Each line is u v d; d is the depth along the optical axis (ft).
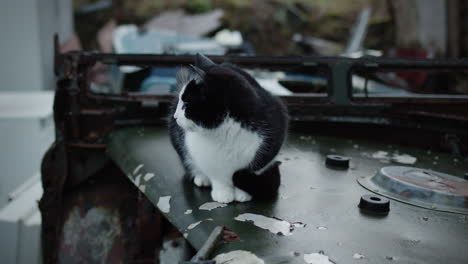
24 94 10.03
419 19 16.19
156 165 4.39
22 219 5.98
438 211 3.75
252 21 25.90
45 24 12.79
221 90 3.60
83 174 5.03
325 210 3.73
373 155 5.00
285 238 3.32
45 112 8.28
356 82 10.28
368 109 5.52
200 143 3.77
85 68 5.15
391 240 3.34
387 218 3.63
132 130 5.33
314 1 27.68
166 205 3.81
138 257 4.58
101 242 4.77
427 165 4.76
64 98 4.96
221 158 3.75
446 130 5.28
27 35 11.80
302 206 3.79
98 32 23.90
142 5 26.27
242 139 3.67
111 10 25.55
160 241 4.59
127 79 10.42
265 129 3.71
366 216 3.66
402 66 5.31
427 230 3.48
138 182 4.22
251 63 5.25
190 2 26.71
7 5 11.63
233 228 3.43
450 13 15.62
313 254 3.13
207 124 3.62
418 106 5.50
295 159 4.81
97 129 5.18
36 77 11.98
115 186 5.01
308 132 5.66
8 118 7.80
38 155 8.00
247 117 3.64
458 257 3.18
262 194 3.88
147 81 9.86
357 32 19.83
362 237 3.36
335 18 26.14
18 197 6.66
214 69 3.70
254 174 3.82
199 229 3.45
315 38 24.93
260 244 3.23
